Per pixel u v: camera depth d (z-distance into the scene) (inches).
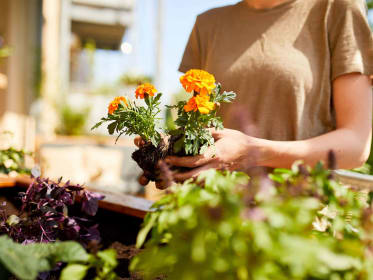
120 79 223.0
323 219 23.1
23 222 30.0
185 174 33.1
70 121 192.2
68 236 30.3
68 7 225.5
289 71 41.6
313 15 42.6
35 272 19.7
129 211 39.0
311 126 42.8
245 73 45.0
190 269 17.1
